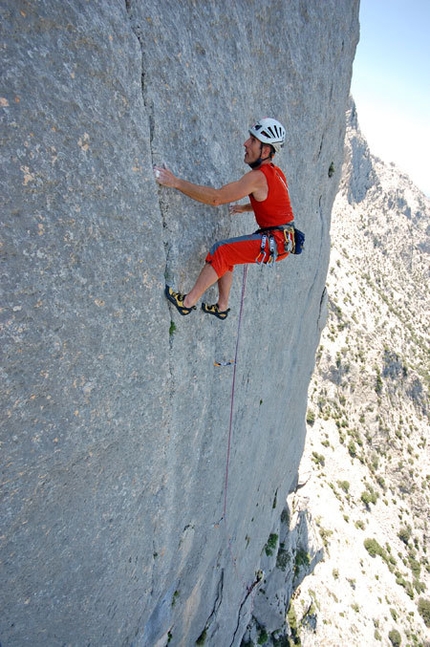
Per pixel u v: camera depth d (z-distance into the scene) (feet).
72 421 11.53
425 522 153.99
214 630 34.68
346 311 230.48
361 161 429.38
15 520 11.00
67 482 12.19
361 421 188.03
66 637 14.82
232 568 34.04
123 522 15.30
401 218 445.37
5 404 9.70
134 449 14.42
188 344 15.52
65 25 8.70
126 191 11.09
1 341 9.20
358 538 105.19
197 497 21.26
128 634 19.02
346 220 396.98
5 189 8.45
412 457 179.93
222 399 20.33
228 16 14.03
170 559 20.35
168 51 11.62
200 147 13.83
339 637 66.90
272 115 19.29
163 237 12.91
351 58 27.14
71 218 9.85
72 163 9.53
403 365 213.25
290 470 50.83
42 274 9.61
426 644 86.99
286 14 17.85
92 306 11.05
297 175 24.89
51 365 10.43
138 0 10.40
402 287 394.73
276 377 31.04
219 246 12.88
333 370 198.90
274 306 25.64
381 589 90.68
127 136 10.77
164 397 15.05
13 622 12.43
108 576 15.58
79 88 9.31
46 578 12.80
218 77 14.14
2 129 8.11
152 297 12.96
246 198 17.79
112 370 12.31
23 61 8.16
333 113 27.12
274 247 12.87
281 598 57.77
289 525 61.41
